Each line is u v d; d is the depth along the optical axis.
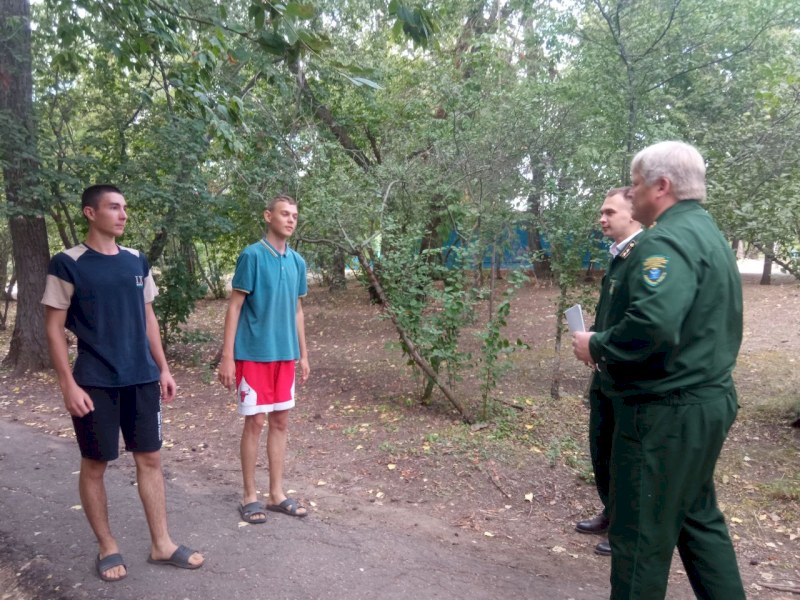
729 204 4.96
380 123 11.38
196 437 5.83
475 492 4.45
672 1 6.16
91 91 9.20
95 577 3.11
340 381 7.85
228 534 3.62
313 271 8.67
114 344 2.98
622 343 2.29
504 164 6.97
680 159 2.47
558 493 4.41
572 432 5.49
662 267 2.24
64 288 2.90
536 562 3.47
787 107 5.43
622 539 2.42
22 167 7.84
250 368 3.68
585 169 6.09
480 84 9.41
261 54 8.14
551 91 6.99
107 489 4.34
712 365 2.32
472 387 7.02
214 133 5.33
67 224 9.79
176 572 3.17
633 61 6.01
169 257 9.33
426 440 5.43
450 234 9.00
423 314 6.34
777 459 4.84
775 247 5.07
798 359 7.55
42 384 8.20
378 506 4.22
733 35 6.49
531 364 8.10
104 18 5.08
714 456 2.36
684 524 2.52
